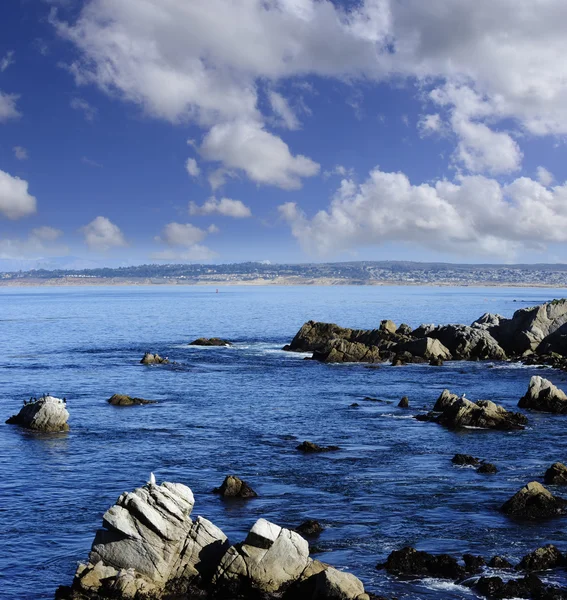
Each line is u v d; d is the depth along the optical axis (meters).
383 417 68.38
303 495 43.50
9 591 30.81
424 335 127.69
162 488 32.72
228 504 41.66
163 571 31.44
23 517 39.44
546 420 67.88
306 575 31.17
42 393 82.69
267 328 192.12
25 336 166.75
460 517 39.72
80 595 29.88
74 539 36.38
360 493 43.91
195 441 57.81
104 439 58.44
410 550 33.38
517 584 30.64
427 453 54.34
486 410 64.31
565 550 35.09
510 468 50.22
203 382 91.88
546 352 118.88
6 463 50.62
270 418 67.69
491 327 128.25
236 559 31.14
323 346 124.88
